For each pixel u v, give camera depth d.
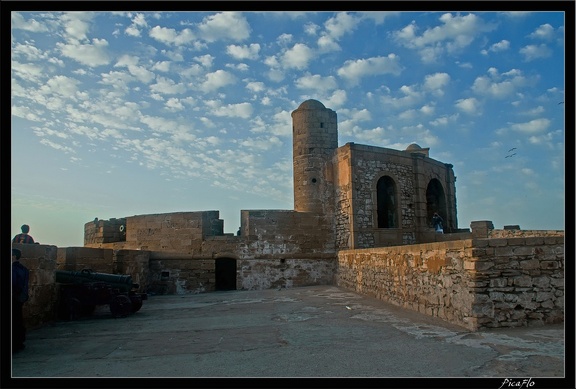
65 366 6.93
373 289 15.36
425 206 24.38
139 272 20.80
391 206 23.62
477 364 6.09
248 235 23.45
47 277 11.63
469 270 8.55
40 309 11.14
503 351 6.67
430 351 6.94
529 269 8.45
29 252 10.57
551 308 8.38
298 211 24.34
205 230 23.62
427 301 10.57
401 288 12.40
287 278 23.44
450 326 8.92
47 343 8.91
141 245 24.25
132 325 11.16
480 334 7.91
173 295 21.69
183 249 23.39
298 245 23.78
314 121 25.09
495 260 8.44
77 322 11.85
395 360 6.51
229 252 23.30
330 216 24.30
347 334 8.73
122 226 27.84
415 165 24.28
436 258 10.05
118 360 7.27
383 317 10.68
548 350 6.61
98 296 12.63
